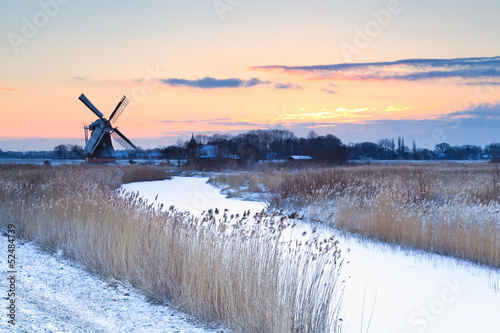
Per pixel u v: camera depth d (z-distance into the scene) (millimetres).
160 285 8102
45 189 16469
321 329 6543
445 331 7320
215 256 7734
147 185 38375
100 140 68750
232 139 86188
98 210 12023
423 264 11977
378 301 8883
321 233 15570
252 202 24031
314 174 24000
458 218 14258
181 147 102250
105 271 9148
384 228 14797
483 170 31078
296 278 6754
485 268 11852
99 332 5691
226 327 6805
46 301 6824
